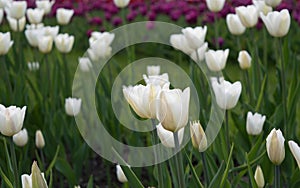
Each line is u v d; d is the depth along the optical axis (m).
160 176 1.84
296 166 2.49
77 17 6.14
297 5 5.07
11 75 3.32
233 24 2.77
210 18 4.73
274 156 1.86
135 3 5.60
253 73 2.72
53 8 5.35
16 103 2.94
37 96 3.09
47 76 3.07
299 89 2.51
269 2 2.58
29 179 1.82
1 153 2.52
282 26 2.34
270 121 2.56
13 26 3.28
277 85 2.71
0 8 3.17
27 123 2.87
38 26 3.25
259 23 4.50
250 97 2.66
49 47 3.00
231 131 2.88
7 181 2.02
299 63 3.70
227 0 4.43
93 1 6.35
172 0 5.88
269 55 5.08
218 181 1.92
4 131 1.94
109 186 2.76
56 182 2.83
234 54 5.19
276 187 1.88
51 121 2.93
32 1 4.76
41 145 2.42
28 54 4.64
